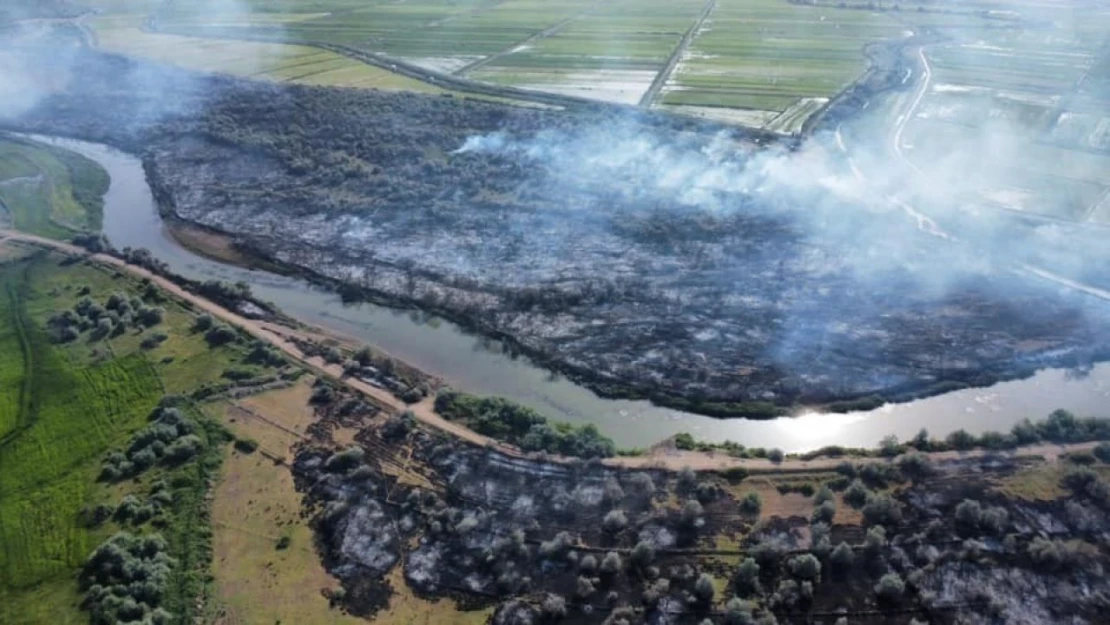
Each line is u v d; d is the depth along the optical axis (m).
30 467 60.22
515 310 79.31
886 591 48.09
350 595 50.06
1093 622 47.09
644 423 64.81
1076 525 52.28
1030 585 48.88
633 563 50.72
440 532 53.78
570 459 58.34
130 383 68.94
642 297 80.00
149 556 51.75
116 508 55.81
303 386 68.50
